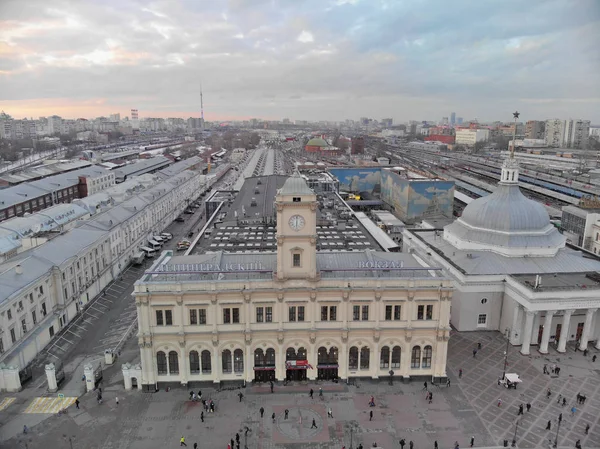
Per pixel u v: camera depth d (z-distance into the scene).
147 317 90.69
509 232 121.12
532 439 79.56
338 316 93.69
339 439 79.56
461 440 79.31
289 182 89.94
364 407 88.06
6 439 79.12
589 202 172.25
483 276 114.00
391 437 80.00
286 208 88.94
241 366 94.88
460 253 123.69
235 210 171.38
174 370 93.88
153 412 86.44
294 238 90.31
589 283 109.12
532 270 115.44
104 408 87.50
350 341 94.69
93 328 122.00
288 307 92.88
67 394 91.88
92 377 92.62
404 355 95.31
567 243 137.00
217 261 99.00
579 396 89.31
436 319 94.19
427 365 96.44
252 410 87.06
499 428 82.38
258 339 93.69
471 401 90.00
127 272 165.50
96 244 144.25
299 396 91.31
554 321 110.56
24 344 103.81
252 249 128.12
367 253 103.44
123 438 79.62
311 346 94.06
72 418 84.62
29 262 116.44
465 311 116.19
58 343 113.25
